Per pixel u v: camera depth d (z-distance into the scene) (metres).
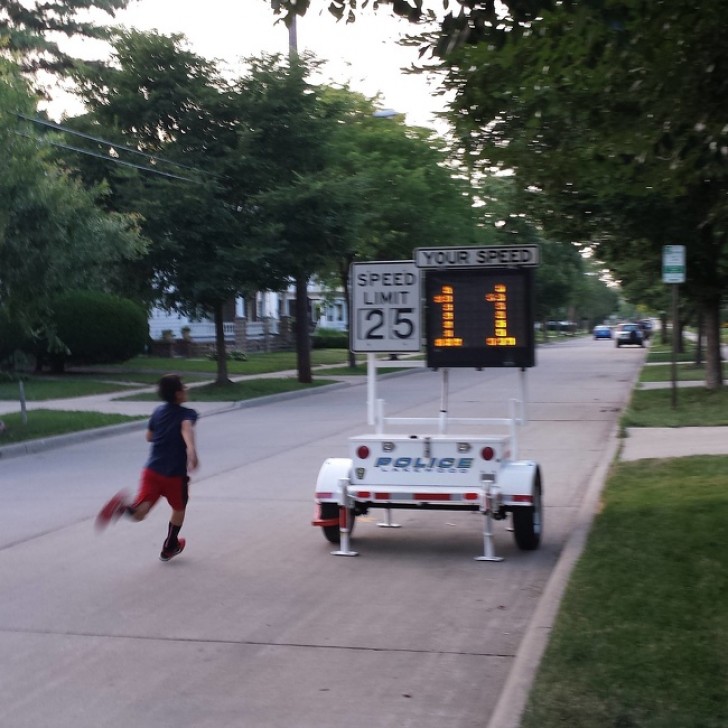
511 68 9.20
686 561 7.34
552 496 11.43
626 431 16.17
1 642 6.55
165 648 6.37
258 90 27.17
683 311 34.97
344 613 7.10
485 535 8.62
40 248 16.55
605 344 77.38
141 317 35.56
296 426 20.12
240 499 11.69
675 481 10.88
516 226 21.98
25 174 15.98
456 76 10.13
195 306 27.67
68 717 5.27
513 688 5.22
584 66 8.41
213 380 33.25
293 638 6.54
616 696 4.91
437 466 8.77
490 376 35.72
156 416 8.69
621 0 7.37
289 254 26.70
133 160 26.61
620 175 9.96
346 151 34.03
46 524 10.47
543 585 7.80
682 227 18.12
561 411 21.34
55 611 7.23
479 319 8.83
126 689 5.66
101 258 17.61
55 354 34.25
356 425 20.05
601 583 6.93
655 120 8.57
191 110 27.00
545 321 87.94
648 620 6.05
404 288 9.02
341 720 5.15
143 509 8.51
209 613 7.13
